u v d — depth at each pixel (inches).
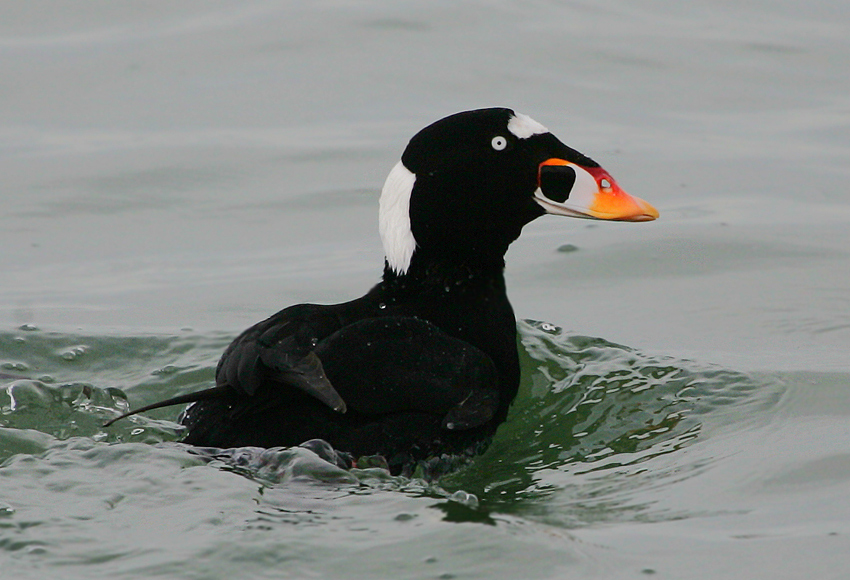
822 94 701.9
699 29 794.8
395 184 366.9
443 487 320.2
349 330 333.1
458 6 815.7
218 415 327.0
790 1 852.0
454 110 663.8
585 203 367.9
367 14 794.2
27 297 483.5
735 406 379.9
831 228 545.0
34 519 275.9
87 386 381.4
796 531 283.9
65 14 783.7
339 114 663.1
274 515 280.2
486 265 372.5
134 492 289.9
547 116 659.4
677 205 572.7
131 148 620.1
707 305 476.7
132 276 505.0
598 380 406.0
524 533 275.4
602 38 772.6
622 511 299.3
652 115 671.1
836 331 449.1
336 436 320.8
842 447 339.6
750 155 625.0
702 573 260.8
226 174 597.6
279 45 746.2
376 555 262.8
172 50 735.7
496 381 350.9
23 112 659.4
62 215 557.3
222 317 466.3
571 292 494.6
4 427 336.5
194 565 257.3
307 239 541.6
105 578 252.1
